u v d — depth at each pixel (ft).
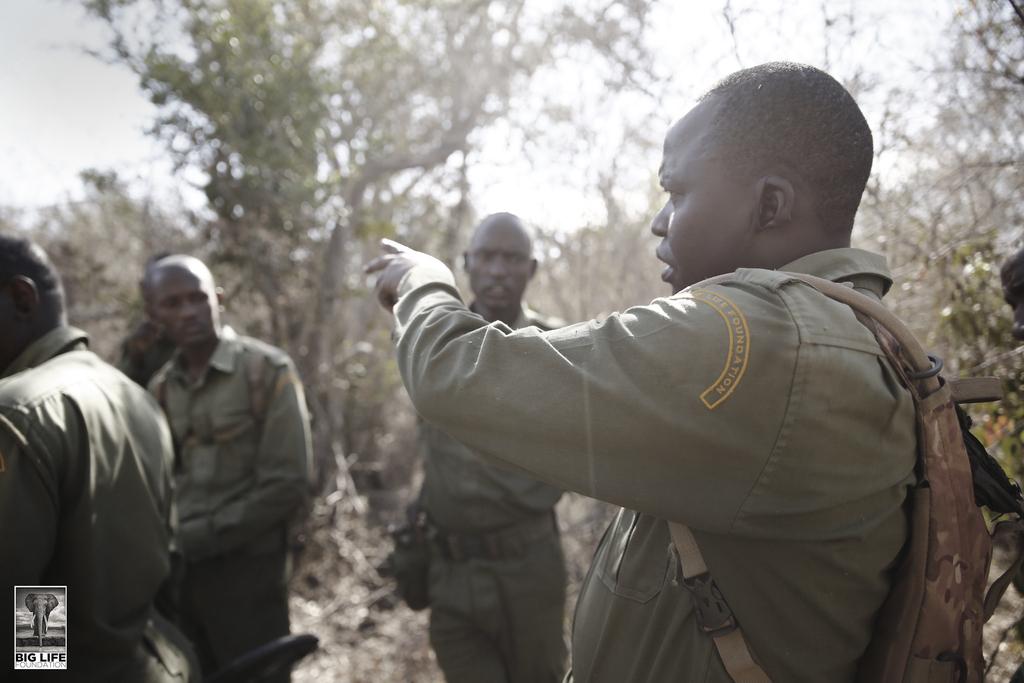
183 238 15.11
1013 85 4.99
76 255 14.93
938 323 5.72
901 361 2.55
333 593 11.64
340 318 16.11
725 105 2.76
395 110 18.51
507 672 7.88
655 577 2.88
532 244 8.68
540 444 2.55
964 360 5.52
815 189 2.75
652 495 2.49
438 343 2.77
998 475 2.87
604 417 2.45
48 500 3.99
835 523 2.48
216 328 8.60
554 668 7.89
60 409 4.16
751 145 2.72
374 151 16.70
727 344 2.38
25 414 3.99
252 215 14.33
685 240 2.87
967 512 2.59
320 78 15.28
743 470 2.40
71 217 16.53
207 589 8.14
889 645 2.62
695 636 2.71
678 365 2.40
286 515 8.36
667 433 2.40
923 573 2.56
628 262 11.49
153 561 4.56
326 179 15.19
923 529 2.56
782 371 2.34
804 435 2.35
